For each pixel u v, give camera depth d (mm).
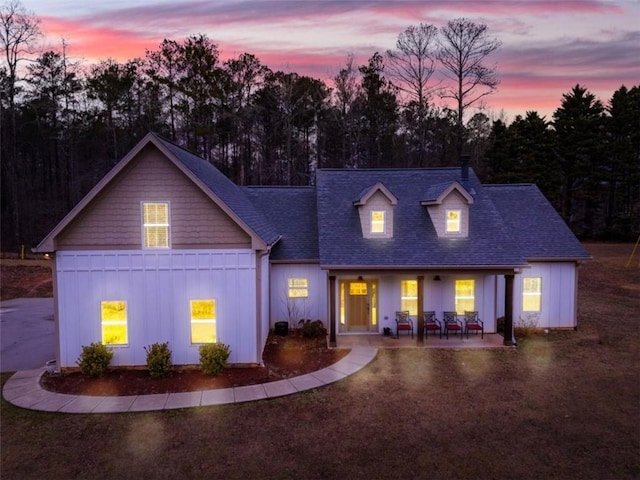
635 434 8867
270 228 17344
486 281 16453
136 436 8953
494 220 17172
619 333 16531
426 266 14859
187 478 7461
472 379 11992
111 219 12547
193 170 13250
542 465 7770
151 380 11977
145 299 12703
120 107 39438
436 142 44188
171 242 12703
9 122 38594
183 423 9508
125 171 12492
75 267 12523
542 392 11055
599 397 10719
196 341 12930
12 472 7672
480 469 7652
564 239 17328
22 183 42469
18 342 15914
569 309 16984
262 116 42531
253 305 12977
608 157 44656
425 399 10680
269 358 13867
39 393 11141
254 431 9125
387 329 16266
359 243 16078
